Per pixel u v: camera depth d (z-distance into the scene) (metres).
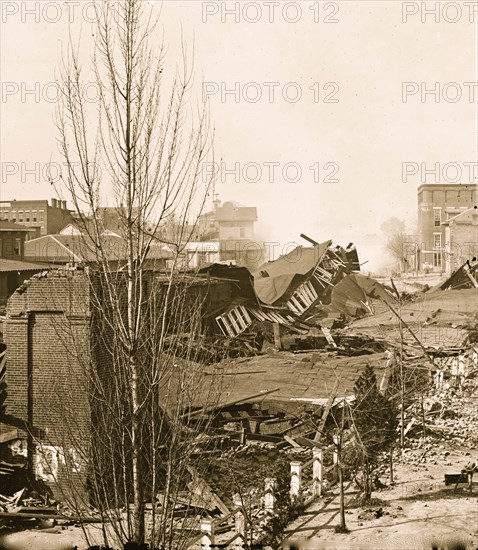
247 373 33.31
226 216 90.44
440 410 28.22
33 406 18.66
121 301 13.40
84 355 16.52
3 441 18.55
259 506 18.34
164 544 12.20
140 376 12.84
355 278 60.91
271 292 56.47
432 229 87.25
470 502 18.16
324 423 24.75
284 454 22.88
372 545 14.95
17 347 18.84
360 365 35.44
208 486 17.62
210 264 46.97
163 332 12.45
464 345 41.59
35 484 18.53
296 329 48.94
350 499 18.89
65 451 13.99
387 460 21.47
